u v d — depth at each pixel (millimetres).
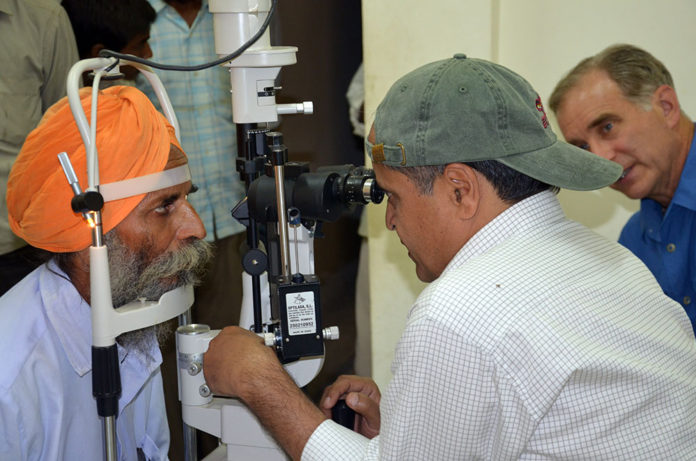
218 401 1226
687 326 1063
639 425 902
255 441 1171
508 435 877
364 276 2662
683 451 925
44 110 1963
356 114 2592
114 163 1069
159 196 1139
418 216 1009
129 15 2027
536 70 2176
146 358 1281
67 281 1171
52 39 1904
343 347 2850
